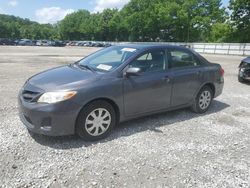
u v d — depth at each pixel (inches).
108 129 179.8
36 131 160.6
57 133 159.6
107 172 137.8
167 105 213.8
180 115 236.1
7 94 292.5
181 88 219.9
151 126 204.7
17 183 124.5
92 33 4119.1
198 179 135.6
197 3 2573.8
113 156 154.6
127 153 159.0
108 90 173.5
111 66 188.5
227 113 249.8
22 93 170.7
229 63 826.8
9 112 224.5
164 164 148.7
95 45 3019.2
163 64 210.5
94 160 149.1
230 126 214.7
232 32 1955.0
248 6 1790.1
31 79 182.4
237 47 1464.1
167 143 175.8
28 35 4901.6
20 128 187.8
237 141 185.0
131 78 186.4
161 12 2662.4
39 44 2802.7
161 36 2908.5
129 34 3348.9
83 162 146.4
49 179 129.0
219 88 256.2
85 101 163.9
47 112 155.4
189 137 187.8
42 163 142.9
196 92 234.4
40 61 733.9
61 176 132.1
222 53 1562.5
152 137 184.2
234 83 424.5
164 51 213.5
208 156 160.7
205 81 238.8
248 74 412.8
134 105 190.5
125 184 128.4
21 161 143.8
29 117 160.7
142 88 191.6
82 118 165.9
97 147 165.2
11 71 488.4
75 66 206.2
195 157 158.6
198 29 2608.3
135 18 2989.7
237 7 1825.8
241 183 133.6
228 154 164.7
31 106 158.6
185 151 165.8
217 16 2524.6
